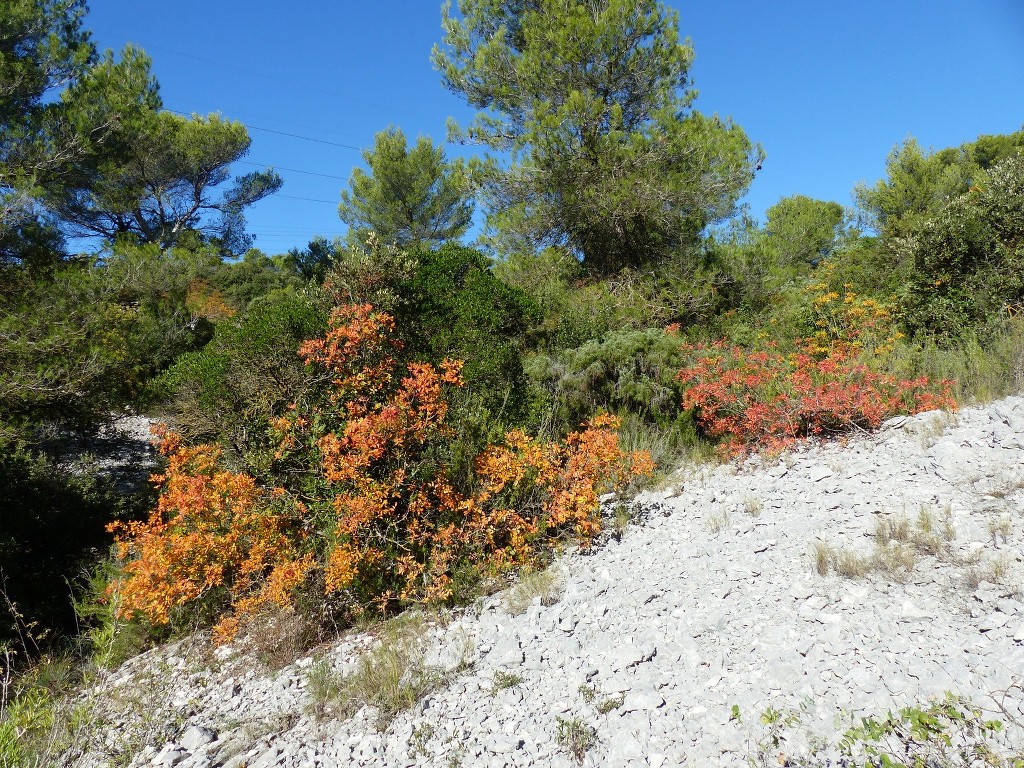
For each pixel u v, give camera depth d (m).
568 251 14.89
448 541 5.03
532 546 5.33
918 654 2.85
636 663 3.38
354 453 5.27
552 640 3.85
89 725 3.79
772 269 14.33
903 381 6.68
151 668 5.01
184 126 22.41
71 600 6.75
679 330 12.67
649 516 5.71
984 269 8.62
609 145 13.27
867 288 12.80
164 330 16.22
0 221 9.49
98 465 11.43
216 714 4.07
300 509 5.39
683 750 2.65
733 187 13.69
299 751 3.31
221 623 5.08
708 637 3.47
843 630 3.18
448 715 3.29
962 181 22.83
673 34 13.91
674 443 7.66
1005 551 3.55
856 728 2.38
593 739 2.85
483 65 14.69
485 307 8.13
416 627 4.53
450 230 23.17
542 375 8.41
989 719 2.34
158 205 22.66
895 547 3.88
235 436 7.06
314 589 5.05
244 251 26.83
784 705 2.74
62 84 13.23
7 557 6.77
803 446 6.45
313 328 7.22
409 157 21.86
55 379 9.49
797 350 9.53
